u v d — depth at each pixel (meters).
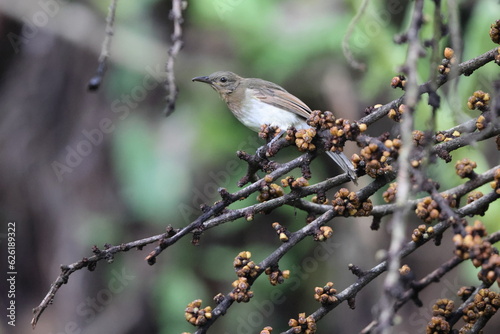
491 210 9.18
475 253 4.15
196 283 12.59
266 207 5.64
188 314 5.03
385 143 5.00
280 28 12.14
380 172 5.12
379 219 5.84
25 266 13.02
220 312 5.06
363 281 5.35
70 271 5.32
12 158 13.22
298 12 12.25
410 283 5.24
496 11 9.14
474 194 5.43
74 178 13.14
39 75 13.53
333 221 12.69
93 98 13.25
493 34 5.38
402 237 3.98
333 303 5.29
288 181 5.67
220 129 12.48
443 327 5.09
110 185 13.02
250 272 5.21
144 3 13.25
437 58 4.43
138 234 12.85
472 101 5.32
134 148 12.73
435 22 4.42
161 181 12.46
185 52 13.02
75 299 12.77
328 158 12.59
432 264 11.92
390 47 11.16
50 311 12.88
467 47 9.42
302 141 5.48
